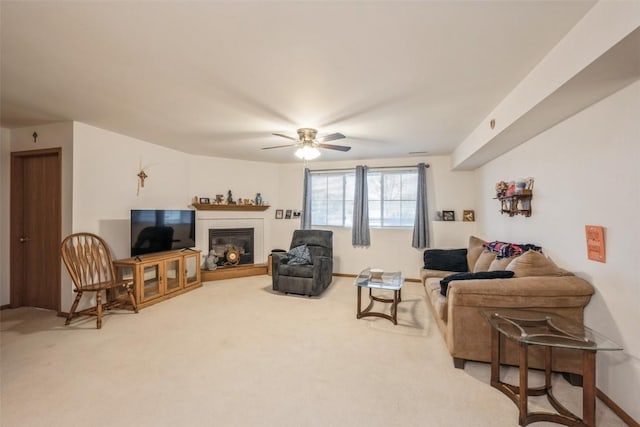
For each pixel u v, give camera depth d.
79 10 1.45
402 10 1.44
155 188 4.36
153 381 2.07
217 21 1.53
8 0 1.37
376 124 3.28
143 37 1.68
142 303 3.60
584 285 2.03
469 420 1.71
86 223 3.39
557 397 1.92
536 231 2.82
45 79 2.22
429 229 5.04
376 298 3.73
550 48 1.79
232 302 3.88
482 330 2.22
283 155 5.19
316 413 1.76
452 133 3.65
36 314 3.37
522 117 2.28
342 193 5.63
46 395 1.90
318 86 2.32
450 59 1.91
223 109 2.83
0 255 3.56
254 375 2.15
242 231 5.65
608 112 1.89
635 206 1.70
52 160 3.45
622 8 1.27
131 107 2.80
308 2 1.38
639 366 1.65
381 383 2.07
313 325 3.10
